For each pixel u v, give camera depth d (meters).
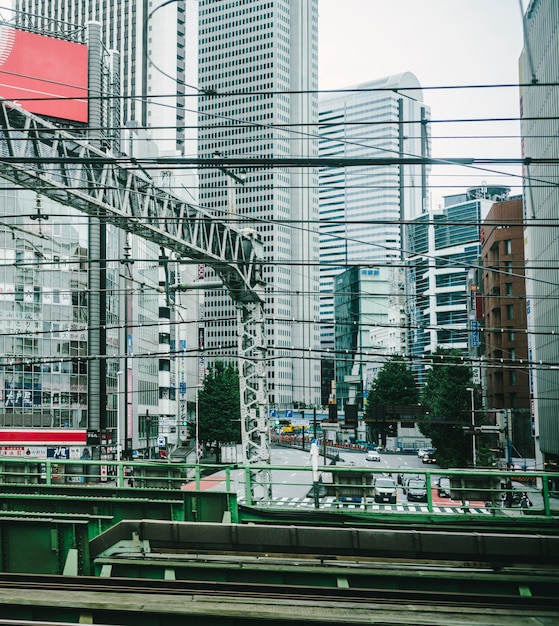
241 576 12.51
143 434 94.12
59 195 25.95
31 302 69.69
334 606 11.15
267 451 32.78
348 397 169.25
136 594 11.69
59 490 18.98
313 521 18.25
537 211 67.81
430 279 166.50
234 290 32.50
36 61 61.28
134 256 80.00
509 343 88.38
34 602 10.66
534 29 66.81
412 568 12.77
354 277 172.50
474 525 17.66
